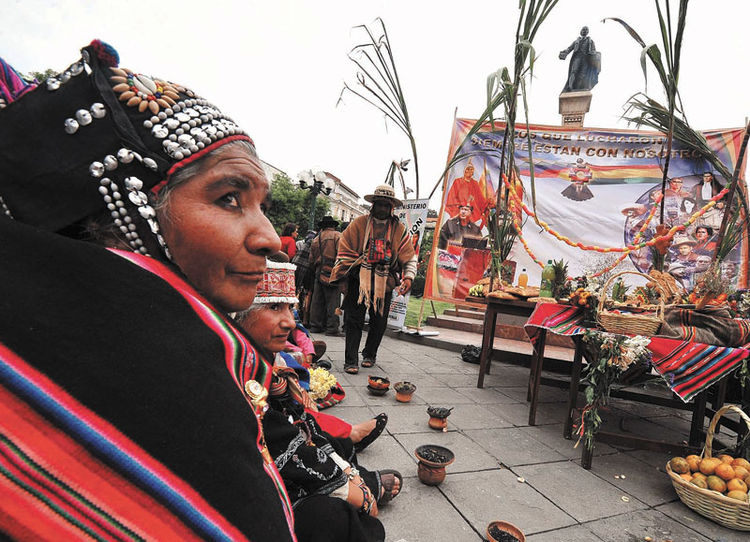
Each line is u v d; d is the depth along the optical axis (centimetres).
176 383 36
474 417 315
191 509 35
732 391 319
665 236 342
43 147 44
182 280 48
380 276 404
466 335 684
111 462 33
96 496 32
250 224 52
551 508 200
